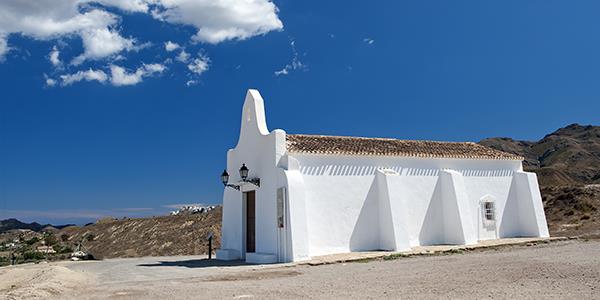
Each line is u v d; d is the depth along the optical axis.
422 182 21.17
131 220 45.50
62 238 47.12
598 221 28.80
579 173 72.94
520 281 9.51
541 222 22.98
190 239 33.19
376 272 12.37
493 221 22.80
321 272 13.09
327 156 18.91
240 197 20.75
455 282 9.76
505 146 110.00
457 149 23.89
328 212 18.55
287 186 17.11
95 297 9.42
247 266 16.17
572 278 9.61
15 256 30.31
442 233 21.22
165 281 12.30
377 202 19.64
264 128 19.86
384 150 20.95
